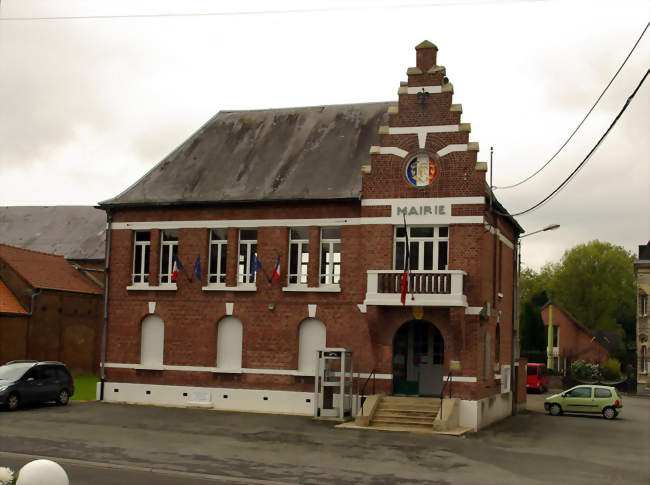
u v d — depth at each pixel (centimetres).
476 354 2708
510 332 3497
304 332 2981
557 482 1788
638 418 3669
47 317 4447
